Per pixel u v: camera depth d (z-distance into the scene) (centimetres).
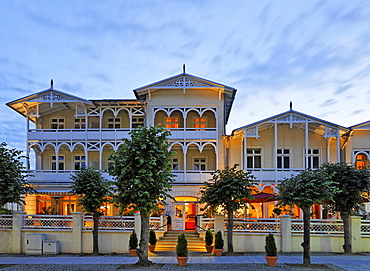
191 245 1936
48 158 2792
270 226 1878
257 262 1530
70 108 2786
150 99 2572
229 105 2838
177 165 2684
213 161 2675
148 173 1391
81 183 1820
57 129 2602
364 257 1648
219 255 1723
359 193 1702
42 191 2477
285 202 1533
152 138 1453
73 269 1394
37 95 2530
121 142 2570
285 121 2391
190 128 2552
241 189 1747
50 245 1833
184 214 2459
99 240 1892
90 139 2583
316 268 1394
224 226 1903
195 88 2531
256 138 2581
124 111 2773
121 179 1434
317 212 2514
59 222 1925
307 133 2372
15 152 1878
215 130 2580
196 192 2450
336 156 2508
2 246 1891
